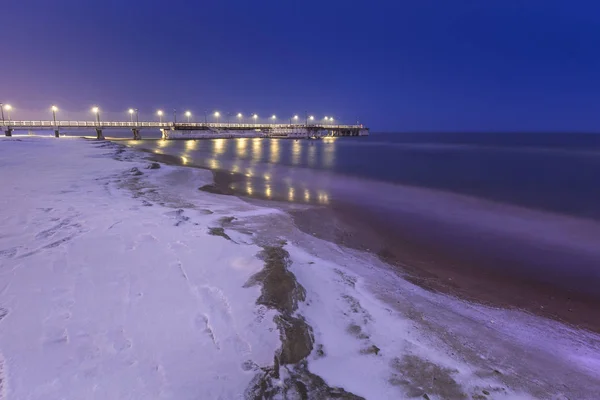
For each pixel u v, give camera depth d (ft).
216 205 43.57
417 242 36.60
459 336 18.25
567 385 15.31
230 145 218.79
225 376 12.05
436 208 53.11
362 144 268.82
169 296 16.84
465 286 26.48
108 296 16.53
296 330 15.19
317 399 11.86
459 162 127.85
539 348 18.28
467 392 13.65
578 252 34.63
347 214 46.55
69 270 19.10
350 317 18.26
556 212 52.06
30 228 26.43
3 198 37.01
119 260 20.74
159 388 11.20
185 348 13.24
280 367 13.01
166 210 35.12
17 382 10.96
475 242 37.19
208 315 15.44
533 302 24.41
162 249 22.84
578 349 18.71
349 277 24.12
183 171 72.43
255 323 15.08
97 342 13.15
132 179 56.70
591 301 24.80
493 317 21.61
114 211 33.01
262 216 39.68
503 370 15.67
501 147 225.97
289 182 72.59
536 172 99.71
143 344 13.25
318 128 391.04
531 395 14.21
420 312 20.47
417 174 94.17
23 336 13.24
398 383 13.55
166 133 263.29
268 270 20.07
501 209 53.57
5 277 18.03
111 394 10.78
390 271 27.89
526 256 33.37
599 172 98.99
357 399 12.17
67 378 11.28
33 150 99.50
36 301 15.78
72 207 33.88
